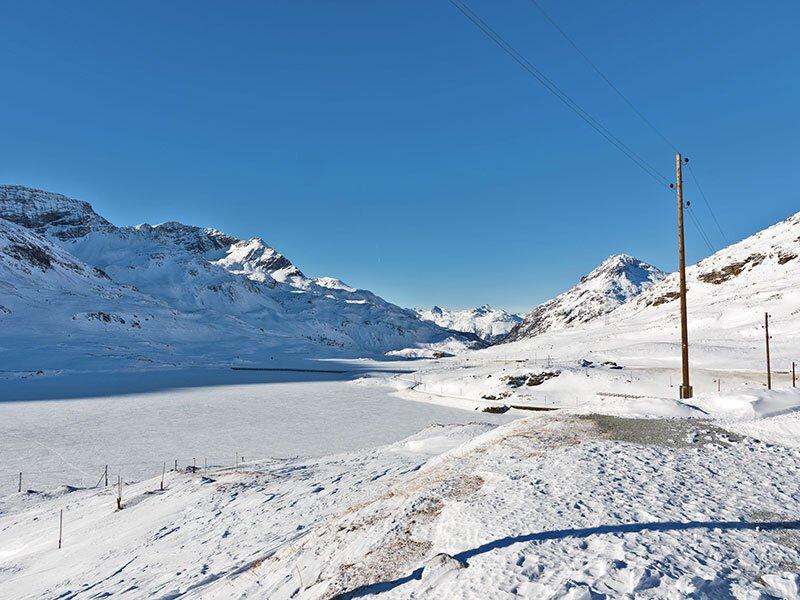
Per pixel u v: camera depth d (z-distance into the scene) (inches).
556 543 332.5
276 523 738.8
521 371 3604.8
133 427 2822.3
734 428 619.5
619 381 3080.7
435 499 496.7
